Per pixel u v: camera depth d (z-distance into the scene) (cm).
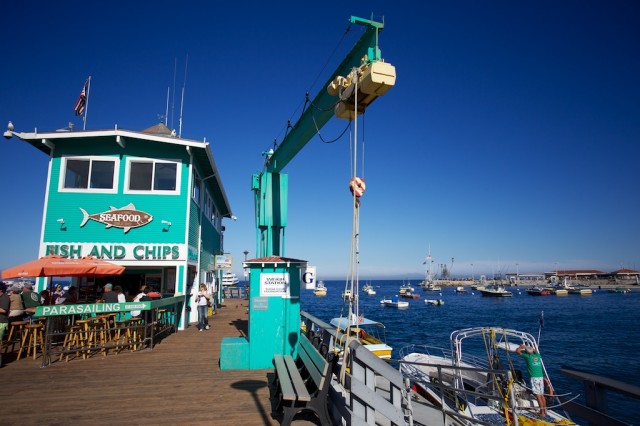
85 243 1359
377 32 646
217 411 561
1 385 691
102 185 1416
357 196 518
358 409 439
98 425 509
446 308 7431
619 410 1560
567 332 3978
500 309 7100
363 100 648
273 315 808
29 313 1019
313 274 847
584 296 11281
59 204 1369
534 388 868
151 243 1401
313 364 600
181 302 1395
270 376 742
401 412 425
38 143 1384
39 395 634
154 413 552
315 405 494
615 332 3938
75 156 1402
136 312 1128
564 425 745
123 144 1400
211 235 2175
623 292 12669
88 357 917
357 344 471
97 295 1562
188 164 1477
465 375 1124
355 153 530
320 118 840
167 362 864
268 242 1124
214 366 825
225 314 1934
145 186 1443
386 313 6344
